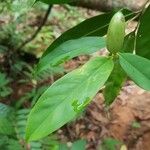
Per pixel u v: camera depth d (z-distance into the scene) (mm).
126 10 463
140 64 334
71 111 309
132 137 1530
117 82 441
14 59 1634
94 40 373
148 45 474
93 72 325
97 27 471
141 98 1683
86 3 986
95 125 1528
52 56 388
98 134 1505
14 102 1468
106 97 461
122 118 1589
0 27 1689
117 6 896
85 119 1527
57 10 2082
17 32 1783
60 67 1499
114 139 1387
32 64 1712
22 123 1180
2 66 1628
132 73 332
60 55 379
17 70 1587
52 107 314
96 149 1452
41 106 315
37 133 307
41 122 310
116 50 334
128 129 1555
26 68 1629
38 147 1123
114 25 331
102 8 959
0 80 1368
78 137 1468
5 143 1115
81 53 369
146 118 1604
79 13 2080
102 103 1612
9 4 1381
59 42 461
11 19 1711
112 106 1628
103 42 370
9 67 1628
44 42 1838
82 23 464
